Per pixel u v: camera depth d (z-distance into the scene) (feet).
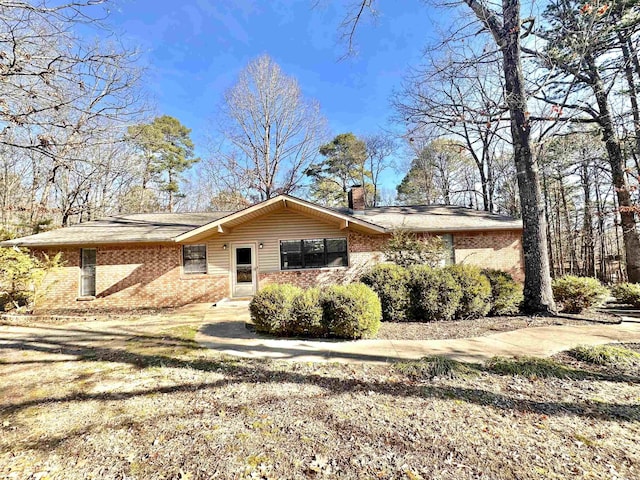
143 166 73.97
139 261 38.17
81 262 37.78
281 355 17.88
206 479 8.00
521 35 27.68
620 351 16.47
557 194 66.18
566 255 68.80
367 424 10.46
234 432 10.11
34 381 14.53
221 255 39.75
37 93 16.61
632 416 10.80
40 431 10.33
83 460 8.84
